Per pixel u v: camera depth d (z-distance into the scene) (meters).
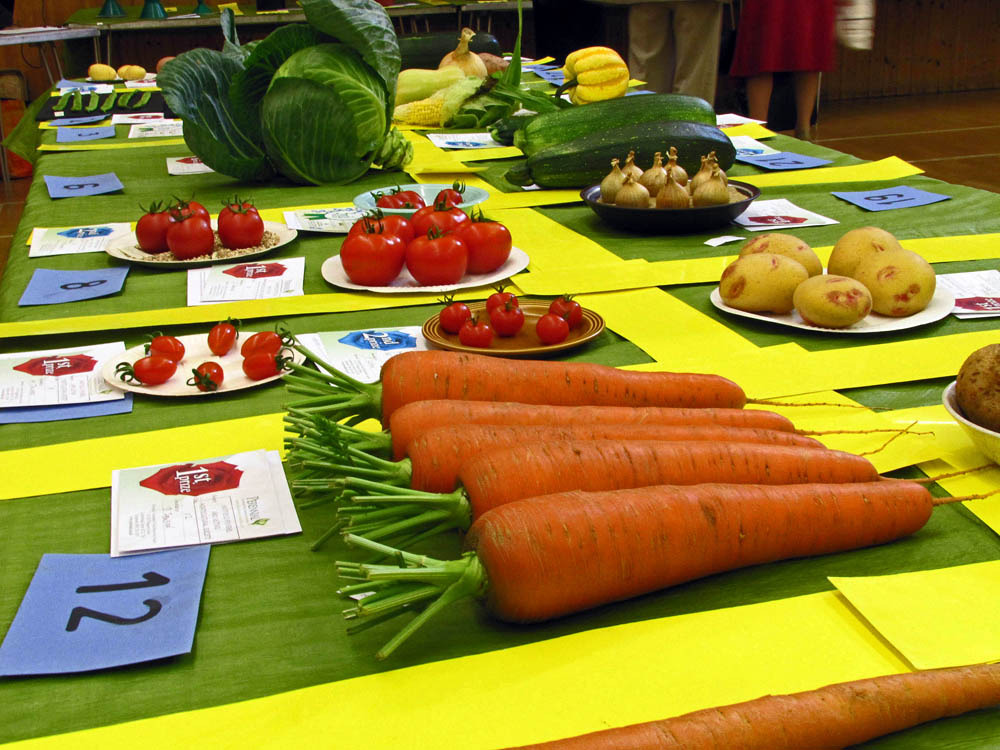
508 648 0.77
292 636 0.80
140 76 4.59
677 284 1.65
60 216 2.21
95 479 1.06
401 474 0.90
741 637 0.77
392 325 1.50
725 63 6.92
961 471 0.99
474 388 1.07
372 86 2.36
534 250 1.87
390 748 0.67
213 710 0.71
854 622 0.79
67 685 0.75
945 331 1.41
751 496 0.85
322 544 0.93
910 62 8.40
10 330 1.47
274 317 1.54
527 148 2.48
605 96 3.11
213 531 0.94
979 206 2.07
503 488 0.84
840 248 1.50
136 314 1.55
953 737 0.68
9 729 0.70
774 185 2.32
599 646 0.77
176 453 1.11
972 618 0.78
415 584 0.75
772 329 1.44
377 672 0.75
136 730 0.69
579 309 1.41
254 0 6.95
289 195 2.38
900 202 2.13
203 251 1.84
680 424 1.03
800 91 5.50
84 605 0.83
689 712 0.68
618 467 0.88
